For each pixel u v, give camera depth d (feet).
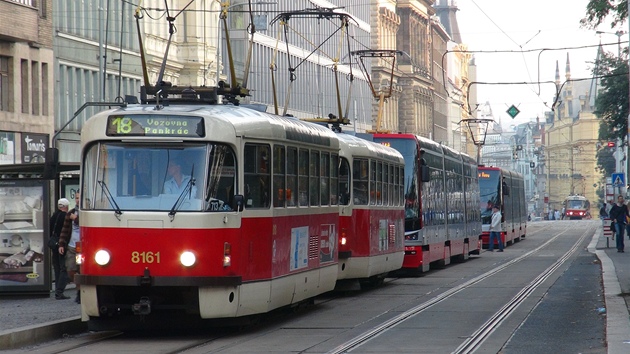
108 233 60.23
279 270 68.13
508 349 56.03
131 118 61.21
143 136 60.95
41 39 169.68
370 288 102.99
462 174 155.33
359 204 93.30
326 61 324.19
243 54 264.93
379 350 55.88
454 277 119.55
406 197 119.65
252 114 65.51
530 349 55.88
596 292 93.09
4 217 81.66
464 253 155.43
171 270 59.67
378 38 398.62
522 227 251.19
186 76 244.22
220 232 60.49
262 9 271.08
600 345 57.26
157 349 57.11
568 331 64.13
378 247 99.09
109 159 61.26
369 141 101.76
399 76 434.71
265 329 67.05
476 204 171.73
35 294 81.87
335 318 73.77
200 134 60.90
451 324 68.74
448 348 56.49
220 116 61.77
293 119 74.79
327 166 80.33
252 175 64.08
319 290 78.13
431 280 114.42
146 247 59.88
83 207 61.26
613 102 241.35
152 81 226.38
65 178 90.68
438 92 526.98
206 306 59.88
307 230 74.49
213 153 61.05
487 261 157.58
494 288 100.17
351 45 357.82
